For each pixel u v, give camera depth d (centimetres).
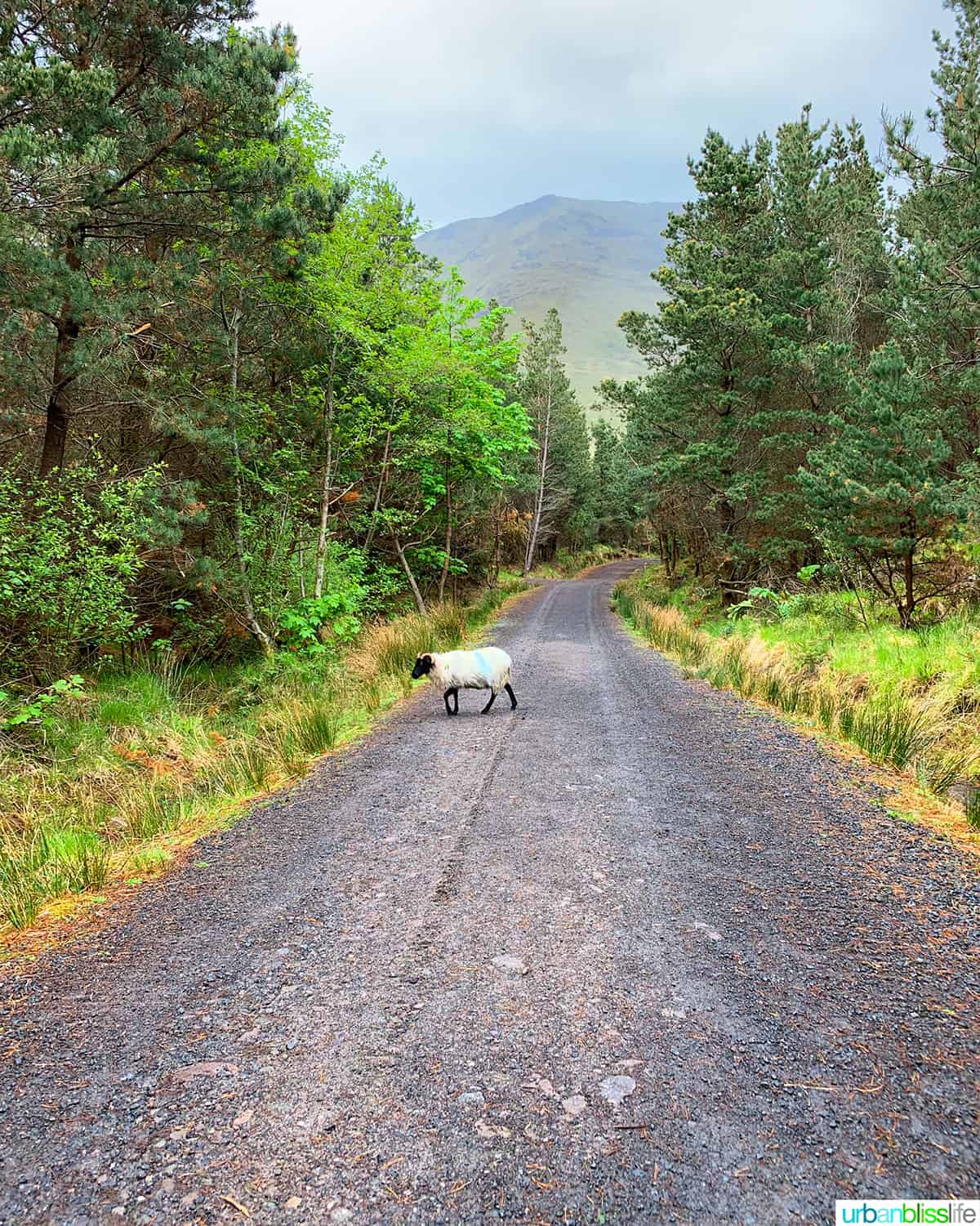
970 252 1191
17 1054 307
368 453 1631
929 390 1382
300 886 463
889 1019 310
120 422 1173
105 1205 228
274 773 728
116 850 549
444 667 916
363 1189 231
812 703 864
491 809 591
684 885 444
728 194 1861
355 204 1305
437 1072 286
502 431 2017
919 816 536
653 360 2077
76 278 835
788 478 1520
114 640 933
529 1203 224
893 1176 229
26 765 716
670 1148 244
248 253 1026
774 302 1789
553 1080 279
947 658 823
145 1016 332
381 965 367
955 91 1245
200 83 895
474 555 2691
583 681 1165
